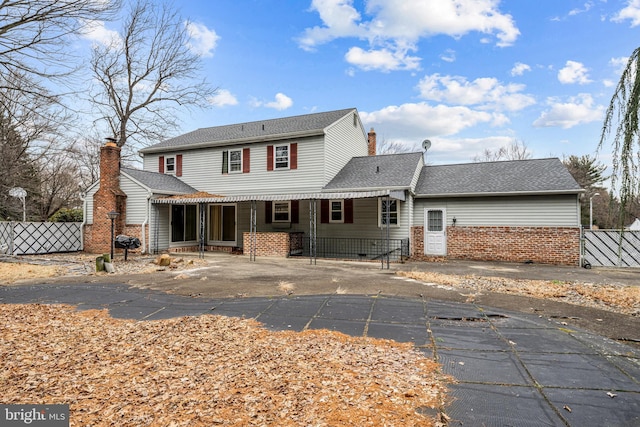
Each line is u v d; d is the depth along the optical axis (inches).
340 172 680.4
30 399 128.8
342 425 109.3
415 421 112.2
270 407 120.4
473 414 117.3
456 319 223.8
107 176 618.2
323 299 272.2
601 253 492.7
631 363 158.9
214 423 112.0
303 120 741.9
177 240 668.1
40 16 348.5
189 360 161.8
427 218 593.9
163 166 773.3
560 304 259.6
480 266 486.3
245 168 692.7
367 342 184.1
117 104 1002.1
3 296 293.1
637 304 257.1
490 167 647.8
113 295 294.2
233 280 355.9
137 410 120.4
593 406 122.7
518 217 541.0
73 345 182.1
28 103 392.5
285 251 577.3
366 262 523.2
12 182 612.4
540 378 143.9
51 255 587.5
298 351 171.0
